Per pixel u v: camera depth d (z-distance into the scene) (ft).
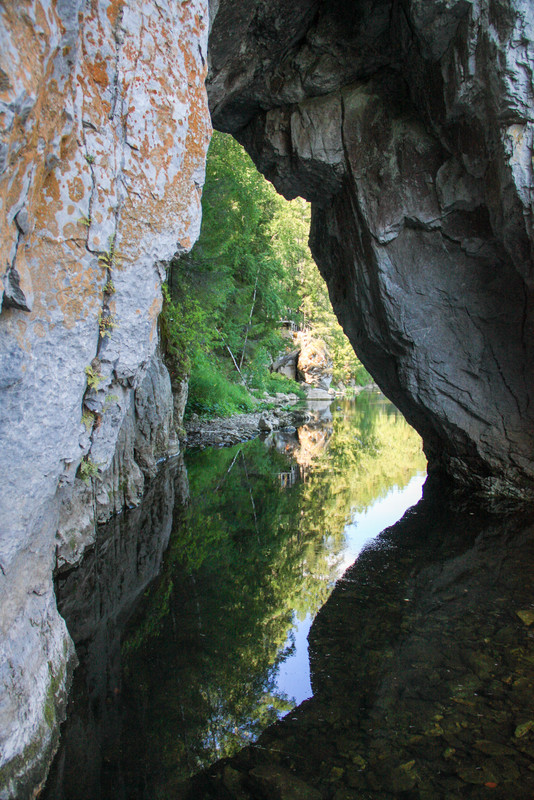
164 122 10.41
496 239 21.15
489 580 15.24
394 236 23.73
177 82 10.68
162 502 25.68
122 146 9.55
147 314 10.71
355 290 27.50
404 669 10.76
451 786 7.62
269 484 29.94
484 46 16.69
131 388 11.37
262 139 27.25
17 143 5.98
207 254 46.85
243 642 12.51
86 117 8.70
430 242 23.24
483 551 17.79
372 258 24.72
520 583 14.90
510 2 15.40
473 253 22.12
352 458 37.93
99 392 9.91
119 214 9.61
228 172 47.42
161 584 16.20
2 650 7.68
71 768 8.32
